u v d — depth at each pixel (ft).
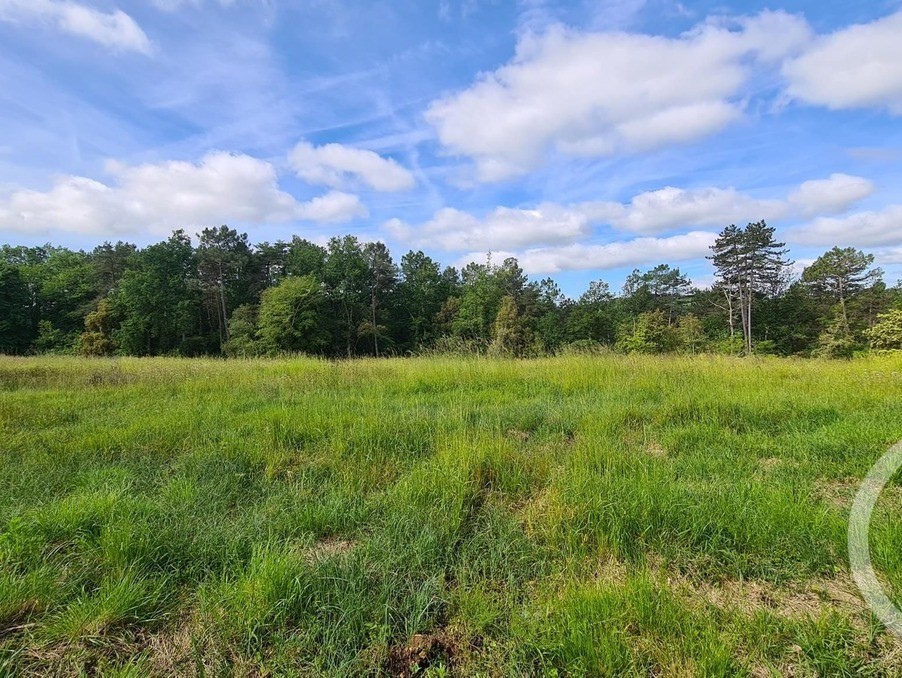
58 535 9.31
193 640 6.73
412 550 8.85
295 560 8.23
